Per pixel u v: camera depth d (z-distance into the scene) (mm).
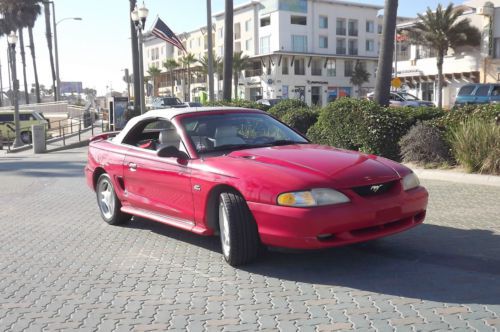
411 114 11633
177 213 5773
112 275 5207
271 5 68750
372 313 3969
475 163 9586
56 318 4180
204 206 5285
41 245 6484
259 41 71812
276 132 6211
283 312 4078
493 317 3791
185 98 89250
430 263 5062
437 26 42781
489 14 40812
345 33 73000
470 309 3951
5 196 10531
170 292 4652
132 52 29672
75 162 17031
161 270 5293
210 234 5434
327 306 4152
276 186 4625
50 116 46156
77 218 8008
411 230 6270
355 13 73562
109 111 29156
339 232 4535
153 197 6191
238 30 75438
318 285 4633
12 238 6914
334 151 5473
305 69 70625
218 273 5098
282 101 16578
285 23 68188
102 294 4684
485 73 41812
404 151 11094
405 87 50094
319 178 4617
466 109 10836
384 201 4672
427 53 47781
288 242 4578
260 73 71750
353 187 4613
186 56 80688
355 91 74750
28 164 17125
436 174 9844
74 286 4934
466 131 9789
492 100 23812
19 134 27047
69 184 11875
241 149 5707
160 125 6617
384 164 5102
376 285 4555
